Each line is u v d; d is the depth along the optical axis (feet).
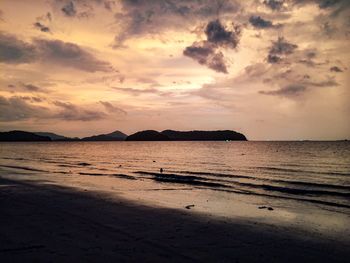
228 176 120.06
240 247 34.65
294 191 83.61
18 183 88.28
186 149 451.94
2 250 30.96
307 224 47.21
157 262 28.89
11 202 57.77
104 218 45.98
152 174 126.41
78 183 93.20
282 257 32.01
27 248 31.63
